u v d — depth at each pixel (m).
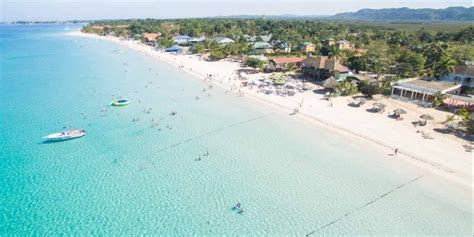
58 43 180.62
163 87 74.62
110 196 31.83
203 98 65.19
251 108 58.06
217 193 32.41
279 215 29.31
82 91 70.75
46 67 100.62
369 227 27.88
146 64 107.12
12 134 46.47
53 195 31.95
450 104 54.12
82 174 35.81
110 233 27.02
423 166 36.84
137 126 50.03
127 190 32.81
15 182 34.12
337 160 38.72
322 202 31.05
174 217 28.95
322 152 40.75
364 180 34.56
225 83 76.56
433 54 85.75
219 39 141.50
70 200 31.17
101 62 111.38
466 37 142.38
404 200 31.31
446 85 61.44
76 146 42.81
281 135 46.06
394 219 28.80
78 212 29.48
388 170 36.38
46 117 53.75
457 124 45.84
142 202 30.94
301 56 103.25
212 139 45.09
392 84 62.72
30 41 194.62
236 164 38.00
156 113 56.09
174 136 46.19
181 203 30.84
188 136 46.19
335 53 94.94
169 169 36.97
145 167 37.44
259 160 38.91
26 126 49.66
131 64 107.31
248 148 42.12
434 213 29.52
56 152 41.06
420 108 54.97
